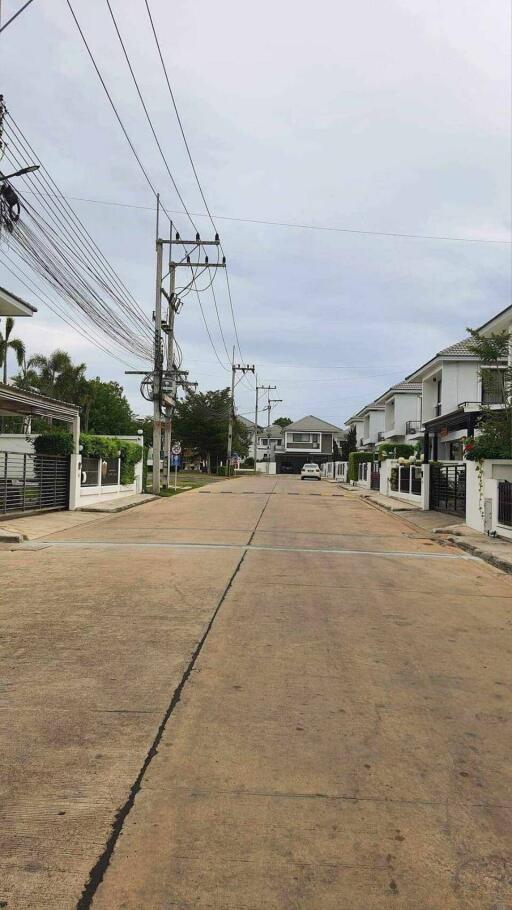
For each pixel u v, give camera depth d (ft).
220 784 11.64
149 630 21.84
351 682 17.19
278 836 10.11
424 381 127.34
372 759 12.75
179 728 13.99
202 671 17.79
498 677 17.87
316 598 27.61
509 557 38.99
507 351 58.65
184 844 9.86
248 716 14.74
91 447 74.49
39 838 9.93
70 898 8.67
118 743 13.21
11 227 41.83
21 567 34.42
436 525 60.54
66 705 15.21
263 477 213.66
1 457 58.80
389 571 35.45
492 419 55.21
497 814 10.89
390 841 10.06
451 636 22.04
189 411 211.61
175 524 57.21
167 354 100.12
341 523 61.87
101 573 32.60
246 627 22.47
